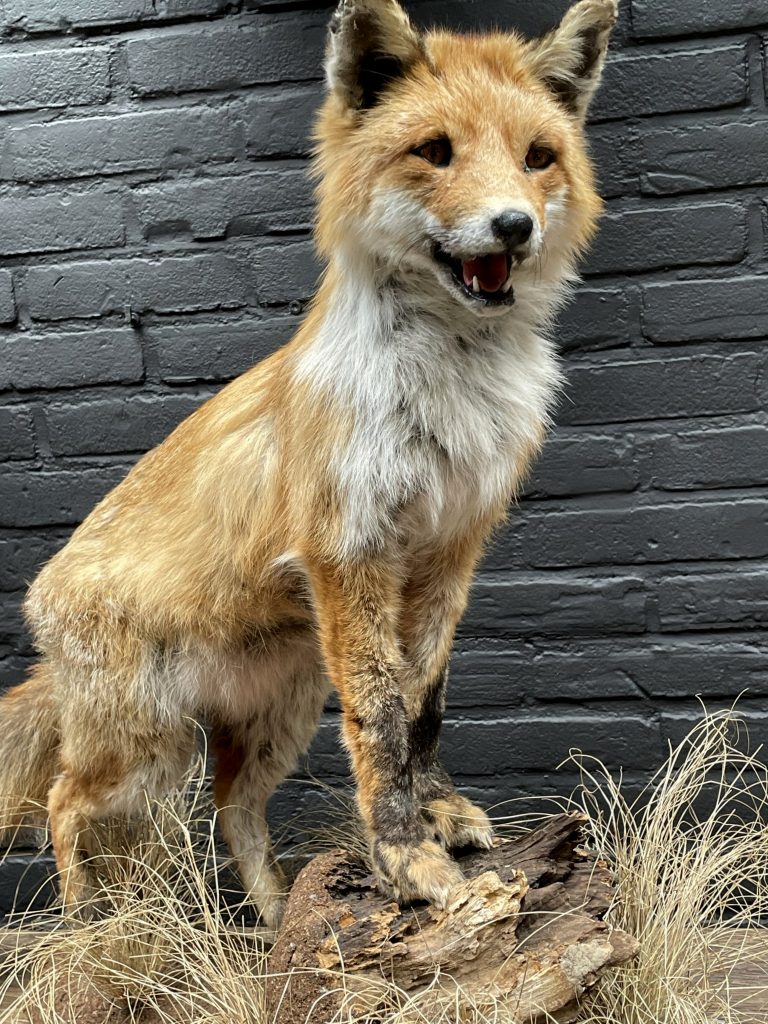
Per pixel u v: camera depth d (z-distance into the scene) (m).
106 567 1.06
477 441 0.93
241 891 1.20
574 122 0.98
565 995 0.85
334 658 0.94
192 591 1.03
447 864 0.90
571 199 0.94
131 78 1.19
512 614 1.18
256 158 1.18
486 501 0.95
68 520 1.22
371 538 0.92
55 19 1.19
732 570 1.15
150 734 1.05
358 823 1.14
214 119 1.19
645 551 1.16
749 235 1.14
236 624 1.03
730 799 1.15
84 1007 0.99
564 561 1.17
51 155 1.20
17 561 1.23
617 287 1.16
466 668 1.19
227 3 1.18
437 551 0.98
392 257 0.91
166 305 1.20
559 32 0.96
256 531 0.99
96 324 1.21
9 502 1.22
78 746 1.05
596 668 1.17
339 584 0.93
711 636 1.16
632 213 1.15
